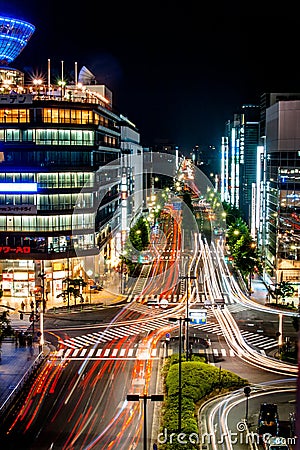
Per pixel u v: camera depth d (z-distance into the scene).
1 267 110.44
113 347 80.06
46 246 108.69
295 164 119.44
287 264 118.38
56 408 57.47
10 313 99.25
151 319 95.94
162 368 70.25
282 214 118.88
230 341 83.19
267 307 104.88
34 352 76.44
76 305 103.00
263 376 67.88
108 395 61.28
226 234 172.62
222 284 125.25
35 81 118.00
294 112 118.88
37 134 109.94
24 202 108.38
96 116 121.31
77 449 48.19
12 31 120.38
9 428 52.44
